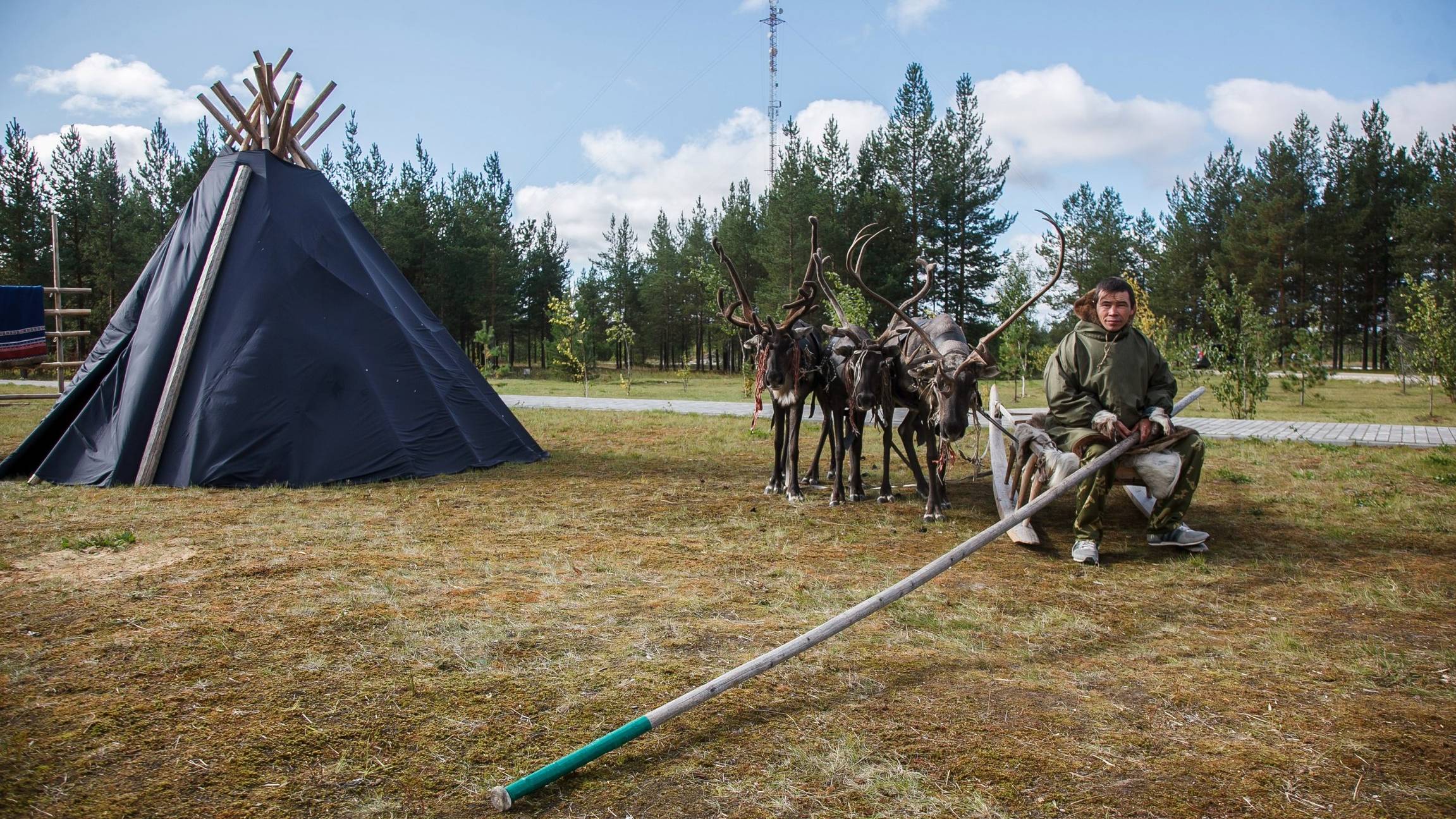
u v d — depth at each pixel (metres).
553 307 31.36
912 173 41.59
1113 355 6.23
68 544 6.17
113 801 2.89
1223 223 50.06
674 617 4.82
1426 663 4.19
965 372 6.88
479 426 10.63
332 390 9.28
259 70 10.28
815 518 7.63
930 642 4.48
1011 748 3.30
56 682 3.84
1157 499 6.40
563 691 3.79
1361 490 8.70
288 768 3.13
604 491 8.84
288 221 9.74
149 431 8.90
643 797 2.96
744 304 8.73
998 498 7.34
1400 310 42.62
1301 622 4.84
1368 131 46.28
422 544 6.47
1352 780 3.08
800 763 3.18
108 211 41.12
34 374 36.06
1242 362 17.64
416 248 43.88
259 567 5.69
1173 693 3.83
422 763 3.18
